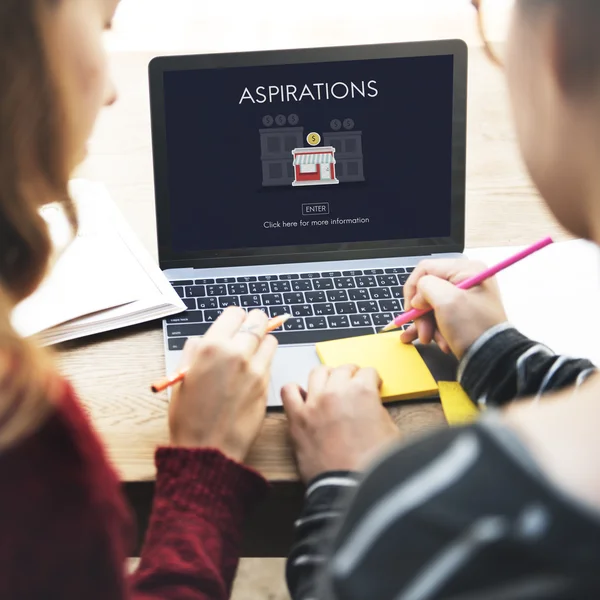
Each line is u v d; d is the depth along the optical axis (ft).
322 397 2.47
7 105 1.59
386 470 1.15
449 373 2.79
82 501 1.59
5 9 1.52
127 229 3.53
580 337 2.88
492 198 3.79
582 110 1.25
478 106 4.46
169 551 2.16
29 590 1.58
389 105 3.33
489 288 2.92
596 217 1.36
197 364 2.50
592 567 0.94
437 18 5.35
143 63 4.90
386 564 1.05
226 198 3.33
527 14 1.29
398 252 3.40
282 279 3.26
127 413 2.64
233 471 2.32
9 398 1.53
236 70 3.28
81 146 1.85
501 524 1.00
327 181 3.35
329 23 5.54
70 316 2.96
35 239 1.78
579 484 1.02
